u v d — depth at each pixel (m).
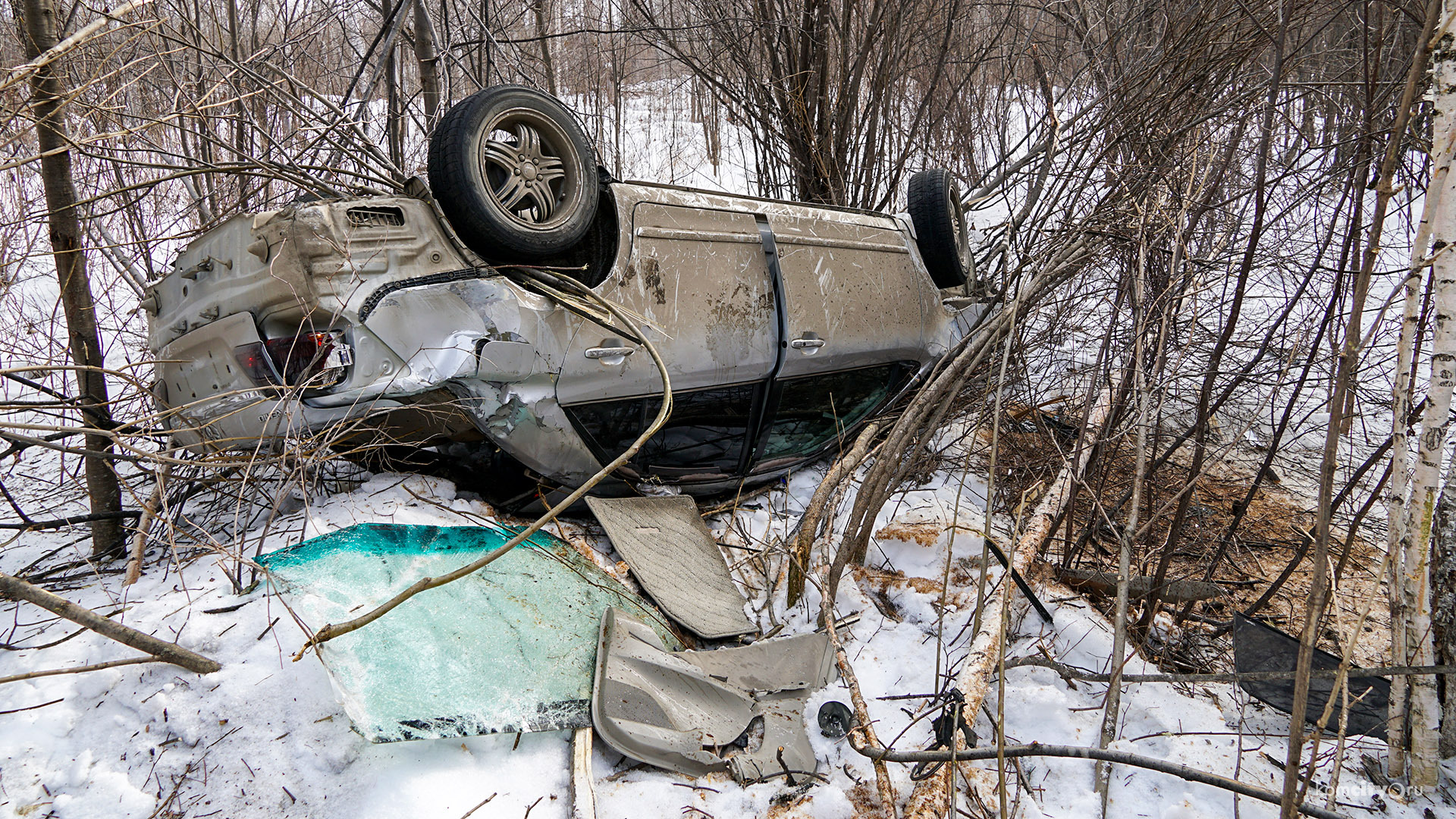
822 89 6.59
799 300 4.10
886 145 7.41
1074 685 3.16
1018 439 5.11
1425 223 2.25
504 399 3.20
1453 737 2.68
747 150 12.01
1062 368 5.45
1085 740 2.88
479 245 3.19
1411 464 2.98
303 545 2.83
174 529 3.19
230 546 3.01
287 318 2.85
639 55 10.95
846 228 4.46
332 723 2.35
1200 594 3.63
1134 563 4.05
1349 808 2.54
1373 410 4.74
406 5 5.38
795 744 2.75
